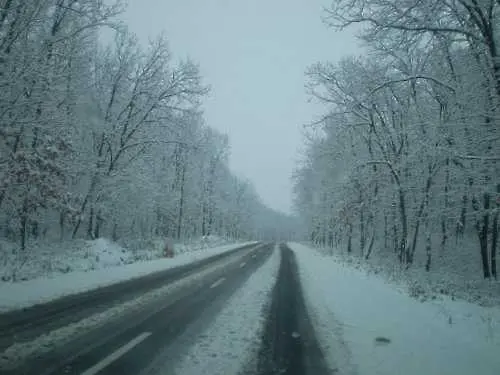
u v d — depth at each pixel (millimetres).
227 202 70875
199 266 18734
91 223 25719
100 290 10680
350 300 11625
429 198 22672
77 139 22734
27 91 16078
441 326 8930
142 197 29328
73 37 18453
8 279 11125
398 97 21531
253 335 7191
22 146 17922
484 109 13125
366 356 6367
